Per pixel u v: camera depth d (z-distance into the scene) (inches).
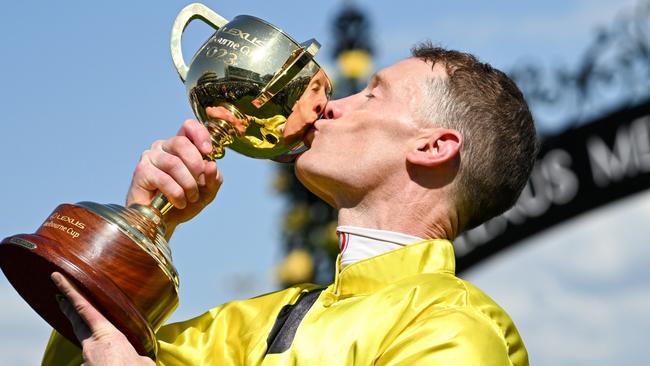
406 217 212.8
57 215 196.5
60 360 215.8
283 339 205.5
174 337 216.7
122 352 186.7
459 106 215.5
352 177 212.8
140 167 207.0
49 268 194.4
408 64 218.8
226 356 212.1
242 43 213.0
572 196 478.9
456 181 214.4
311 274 418.6
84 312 189.0
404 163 213.0
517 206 480.1
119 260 192.5
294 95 212.2
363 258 211.8
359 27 424.5
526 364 206.1
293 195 425.4
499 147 217.5
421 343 190.2
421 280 204.1
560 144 480.7
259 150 216.4
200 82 213.5
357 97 218.8
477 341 190.4
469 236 478.9
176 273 199.3
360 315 200.7
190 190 205.6
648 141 477.4
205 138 207.8
